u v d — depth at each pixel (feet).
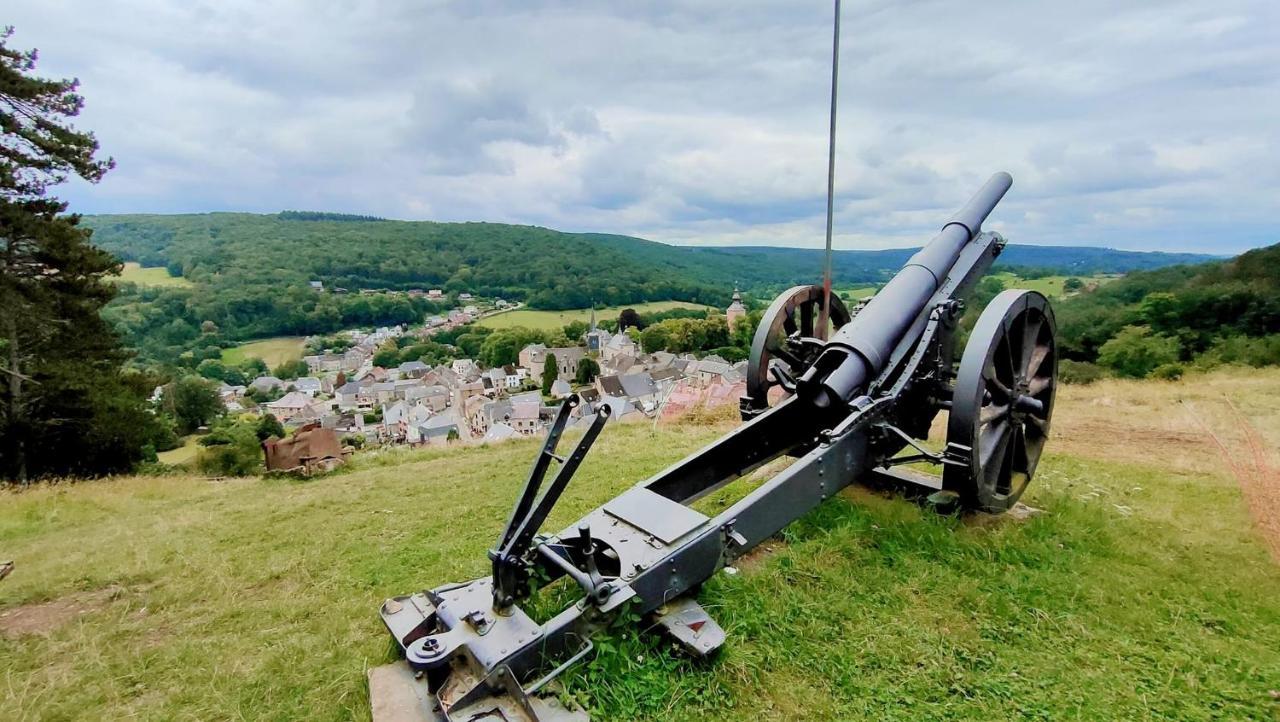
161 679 11.55
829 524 16.14
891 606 12.76
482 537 18.28
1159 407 34.94
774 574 13.71
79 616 14.46
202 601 14.98
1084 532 15.96
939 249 18.63
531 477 10.62
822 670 10.86
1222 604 12.92
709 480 15.75
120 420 63.93
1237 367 63.21
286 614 13.91
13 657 12.59
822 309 20.08
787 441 17.39
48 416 63.10
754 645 11.45
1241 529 16.61
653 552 11.47
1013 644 11.60
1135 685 10.43
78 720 10.37
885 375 15.99
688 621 11.29
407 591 14.66
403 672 10.80
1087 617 12.38
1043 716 9.76
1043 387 18.22
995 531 16.02
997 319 15.24
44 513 28.78
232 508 24.88
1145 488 20.13
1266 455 22.91
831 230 19.94
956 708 9.96
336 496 24.84
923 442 26.35
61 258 57.62
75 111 56.24
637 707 9.86
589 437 10.32
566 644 10.10
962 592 13.12
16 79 51.85
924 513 16.58
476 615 10.21
